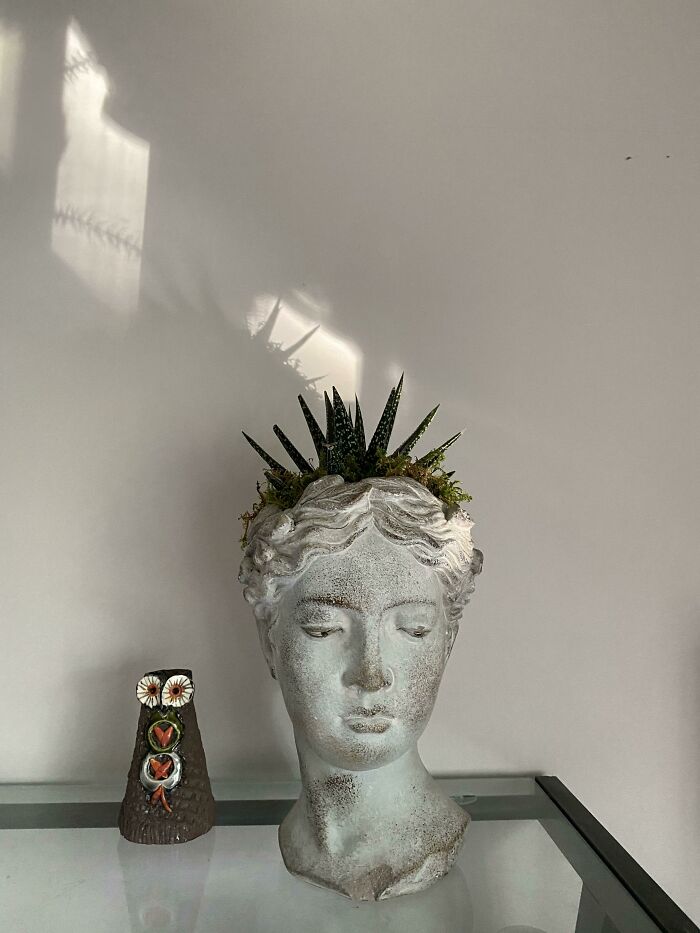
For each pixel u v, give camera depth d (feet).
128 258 4.85
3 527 4.70
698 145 5.14
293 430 4.86
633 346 5.03
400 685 3.38
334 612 3.34
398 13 5.08
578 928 3.41
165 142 4.92
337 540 3.33
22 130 4.85
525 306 5.01
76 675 4.71
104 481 4.76
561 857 3.94
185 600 4.76
